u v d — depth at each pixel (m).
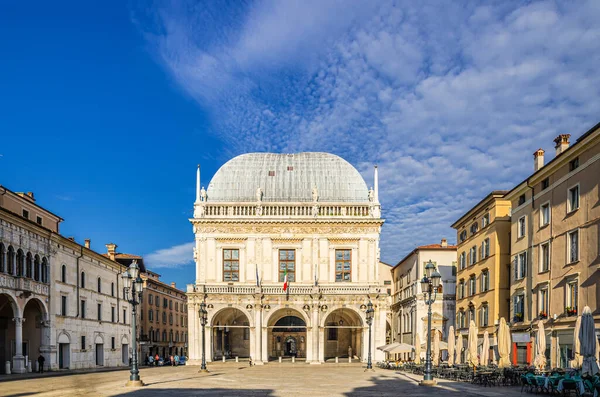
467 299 64.19
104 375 48.03
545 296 44.47
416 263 77.50
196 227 74.94
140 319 93.69
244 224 74.81
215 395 27.55
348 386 33.94
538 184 46.41
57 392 29.67
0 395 27.95
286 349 84.25
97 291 70.81
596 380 24.73
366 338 72.31
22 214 57.03
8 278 48.56
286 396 27.08
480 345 58.00
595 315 36.16
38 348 55.75
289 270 74.75
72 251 63.00
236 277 74.44
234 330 82.81
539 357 34.22
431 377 35.34
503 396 27.53
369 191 77.12
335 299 72.88
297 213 75.69
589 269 37.53
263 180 79.12
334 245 75.12
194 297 72.38
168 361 100.88
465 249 65.94
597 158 37.03
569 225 40.69
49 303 56.59
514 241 51.16
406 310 83.44
